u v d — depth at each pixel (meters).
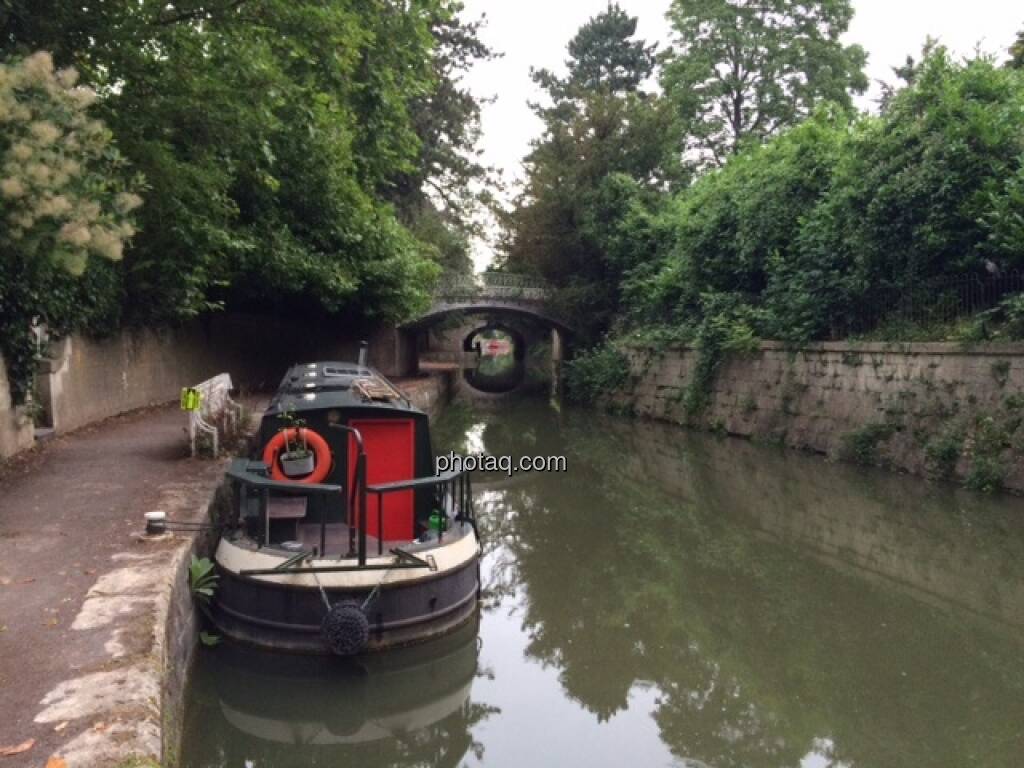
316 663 6.12
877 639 7.68
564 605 8.87
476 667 7.18
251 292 18.80
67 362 11.23
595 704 6.50
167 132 10.10
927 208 13.75
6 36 8.01
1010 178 12.69
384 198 32.81
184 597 5.79
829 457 15.93
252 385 21.20
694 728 6.07
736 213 21.28
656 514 13.06
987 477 11.98
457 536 7.17
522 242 32.12
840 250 16.42
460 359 54.31
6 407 8.92
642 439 20.97
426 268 25.16
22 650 4.26
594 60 47.00
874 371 15.06
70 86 6.41
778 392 18.34
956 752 5.52
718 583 9.54
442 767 5.49
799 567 10.05
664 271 25.14
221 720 5.99
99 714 3.62
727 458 17.38
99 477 8.34
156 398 15.39
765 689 6.71
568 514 13.20
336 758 5.60
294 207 18.66
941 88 14.12
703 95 34.41
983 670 6.89
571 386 30.61
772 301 19.11
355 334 29.33
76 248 6.45
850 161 15.62
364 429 7.68
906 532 11.17
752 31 33.41
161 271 13.53
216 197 11.95
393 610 6.27
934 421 13.37
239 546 6.50
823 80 32.75
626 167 30.98
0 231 6.21
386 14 11.15
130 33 8.84
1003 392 12.07
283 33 9.90
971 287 13.48
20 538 6.18
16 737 3.44
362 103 13.21
